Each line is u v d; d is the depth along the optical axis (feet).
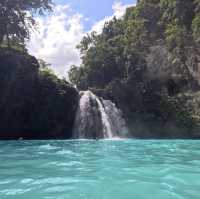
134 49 113.29
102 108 97.45
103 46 114.83
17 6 90.22
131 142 64.28
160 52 118.62
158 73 114.73
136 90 103.30
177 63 115.14
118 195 15.99
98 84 113.91
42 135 89.76
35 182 19.04
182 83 118.32
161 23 123.24
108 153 37.86
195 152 39.34
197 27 103.60
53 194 16.25
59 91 89.30
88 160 30.07
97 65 113.39
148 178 20.01
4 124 85.15
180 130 97.76
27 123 86.99
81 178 20.17
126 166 25.73
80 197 15.66
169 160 30.30
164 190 16.92
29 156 33.65
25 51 91.76
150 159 31.09
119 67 110.52
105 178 20.06
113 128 97.09
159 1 128.88
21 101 84.74
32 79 85.10
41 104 87.20
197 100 104.88
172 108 101.91
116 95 102.32
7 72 81.76
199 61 116.47
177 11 115.03
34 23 95.55
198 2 109.91
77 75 123.85
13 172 22.84
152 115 99.66
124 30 130.62
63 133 91.35
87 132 93.66
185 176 20.80
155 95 105.09
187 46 112.68
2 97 82.23
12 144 56.39
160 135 97.71
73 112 92.38
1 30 89.04
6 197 15.76
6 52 83.82
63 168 24.72
